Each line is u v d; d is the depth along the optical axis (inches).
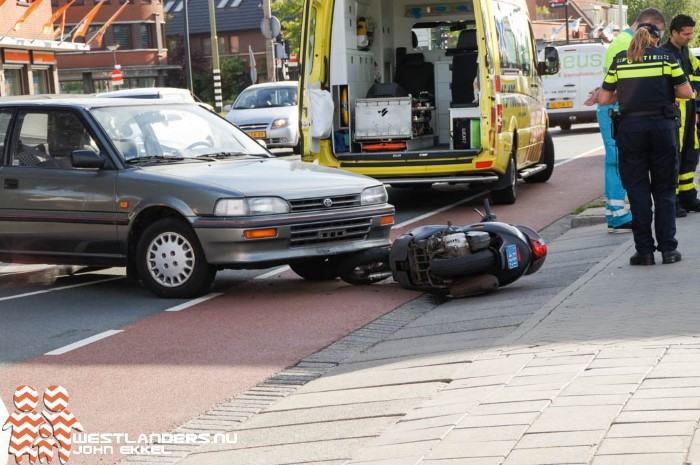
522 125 922.7
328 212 532.4
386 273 556.7
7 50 2204.7
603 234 649.0
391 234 755.4
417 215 852.6
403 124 849.5
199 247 527.2
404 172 832.3
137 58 3924.7
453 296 505.0
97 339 458.6
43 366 415.5
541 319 410.0
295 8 3068.4
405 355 392.5
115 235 548.7
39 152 574.6
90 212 553.0
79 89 3865.7
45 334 471.8
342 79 844.6
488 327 423.8
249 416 339.0
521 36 951.0
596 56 1819.6
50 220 564.4
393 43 951.0
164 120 588.4
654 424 253.4
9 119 586.2
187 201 525.7
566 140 1658.5
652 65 494.0
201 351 430.3
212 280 536.1
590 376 305.9
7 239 578.6
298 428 314.7
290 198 525.0
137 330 473.4
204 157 576.7
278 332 458.6
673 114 497.0
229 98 4190.5
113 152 557.0
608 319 390.9
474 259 498.3
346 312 493.7
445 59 951.6
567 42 2539.4
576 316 404.5
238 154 590.9
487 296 500.7
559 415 271.3
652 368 305.3
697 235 580.4
